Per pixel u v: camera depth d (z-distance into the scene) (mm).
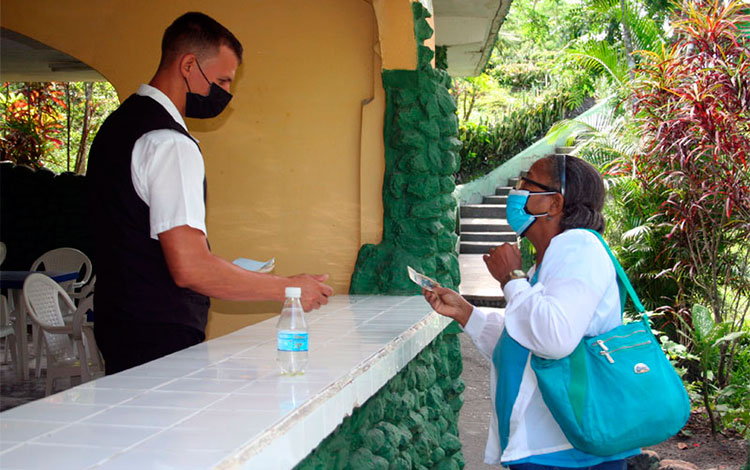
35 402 1793
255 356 2381
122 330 2494
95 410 1720
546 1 25875
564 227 2357
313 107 4223
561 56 12906
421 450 3174
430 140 4031
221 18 4258
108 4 4359
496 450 2469
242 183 4297
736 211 6762
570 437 2088
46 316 5184
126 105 2531
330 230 4246
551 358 2141
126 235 2426
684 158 6598
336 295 4039
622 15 11953
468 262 13586
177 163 2340
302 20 4195
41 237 9750
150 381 2021
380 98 4121
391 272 3979
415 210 4000
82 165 15984
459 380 4246
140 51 4371
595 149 8898
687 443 6074
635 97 7500
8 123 13430
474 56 11070
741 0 6746
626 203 7699
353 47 4152
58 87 15727
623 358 2109
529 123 18500
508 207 2455
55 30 4398
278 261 4293
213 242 4328
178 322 2533
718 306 6887
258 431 1548
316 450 1925
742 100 6516
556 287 2141
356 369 2184
